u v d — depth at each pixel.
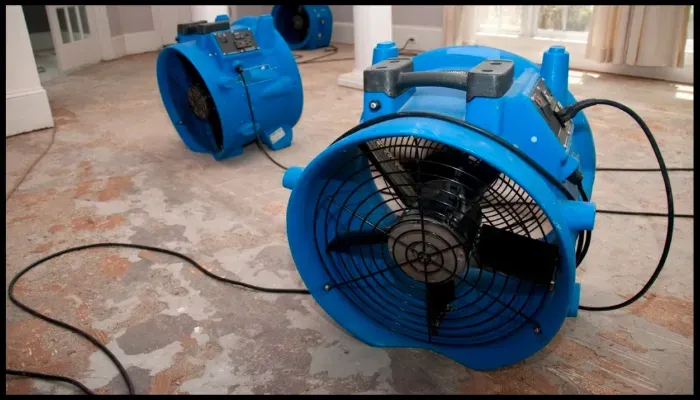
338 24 6.29
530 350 1.15
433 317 1.23
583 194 1.28
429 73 1.12
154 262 1.76
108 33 5.39
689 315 1.43
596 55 3.91
